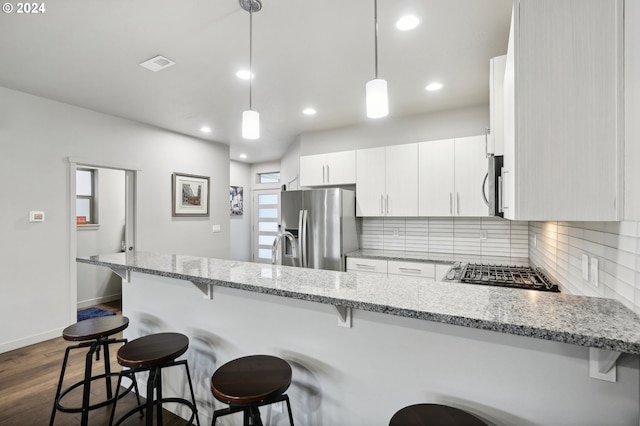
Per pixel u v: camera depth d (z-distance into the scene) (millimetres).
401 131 3873
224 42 2213
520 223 3357
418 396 1272
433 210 3408
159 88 3000
